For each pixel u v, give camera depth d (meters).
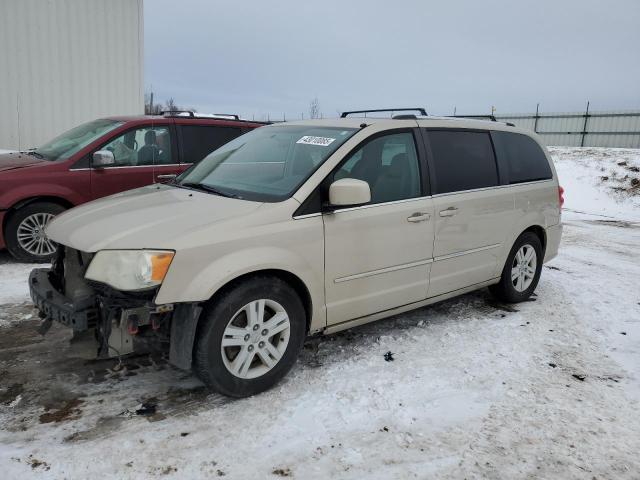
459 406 3.34
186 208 3.46
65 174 6.21
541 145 5.70
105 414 3.11
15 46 11.95
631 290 6.02
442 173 4.43
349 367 3.81
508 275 5.18
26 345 3.99
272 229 3.33
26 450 2.73
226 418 3.11
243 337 3.25
